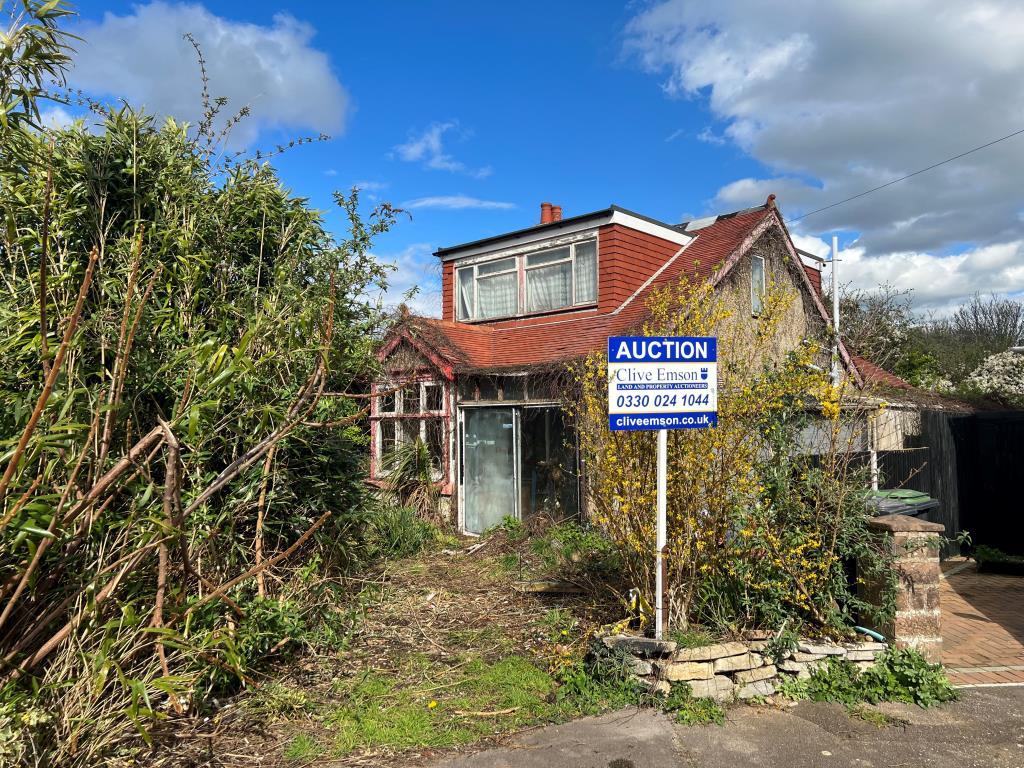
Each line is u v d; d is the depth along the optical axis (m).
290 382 5.53
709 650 4.90
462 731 4.44
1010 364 22.14
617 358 5.14
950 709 4.81
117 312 4.79
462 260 16.14
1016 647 6.26
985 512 10.62
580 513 10.11
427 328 12.85
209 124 6.07
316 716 4.66
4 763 3.25
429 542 10.70
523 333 13.92
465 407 12.33
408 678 5.36
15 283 4.60
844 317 18.00
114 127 5.43
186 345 5.13
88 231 5.17
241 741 4.31
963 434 10.88
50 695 3.71
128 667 4.18
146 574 4.33
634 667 5.02
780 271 14.00
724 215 15.27
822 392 5.41
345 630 6.14
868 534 5.32
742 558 5.39
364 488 7.64
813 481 5.38
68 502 3.58
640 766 4.05
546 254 14.62
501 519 11.66
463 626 6.64
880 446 9.88
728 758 4.13
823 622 5.29
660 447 5.19
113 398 3.78
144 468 3.86
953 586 8.75
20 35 3.76
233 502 5.25
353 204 6.90
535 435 11.27
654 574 5.51
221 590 4.05
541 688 5.09
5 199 4.45
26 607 3.83
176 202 5.68
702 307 5.85
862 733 4.45
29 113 4.00
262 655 5.27
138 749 4.05
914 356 21.03
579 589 7.44
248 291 5.88
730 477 5.34
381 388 12.86
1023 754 4.17
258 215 6.37
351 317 6.88
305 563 6.23
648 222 14.04
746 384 5.54
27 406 3.69
